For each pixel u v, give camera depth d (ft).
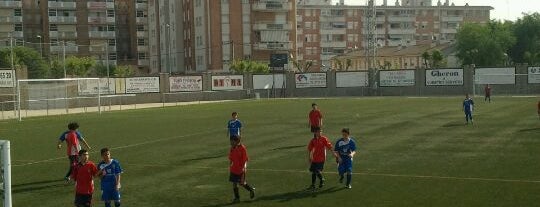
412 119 117.80
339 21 471.62
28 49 292.61
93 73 319.68
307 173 60.13
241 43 320.50
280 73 253.44
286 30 329.93
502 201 45.73
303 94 253.24
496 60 332.60
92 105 201.16
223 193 51.67
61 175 63.00
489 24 345.72
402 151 73.41
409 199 47.29
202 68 323.57
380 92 246.68
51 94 190.08
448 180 54.39
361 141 84.48
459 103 169.17
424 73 240.12
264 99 230.48
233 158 48.26
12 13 373.20
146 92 220.84
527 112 128.06
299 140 87.81
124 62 393.70
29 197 51.96
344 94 249.96
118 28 397.19
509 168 59.36
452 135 88.74
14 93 167.32
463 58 338.34
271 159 69.56
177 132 104.17
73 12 384.88
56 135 105.50
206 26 317.42
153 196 50.98
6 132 112.88
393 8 480.23
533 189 49.60
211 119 132.16
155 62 380.78
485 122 107.34
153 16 381.60
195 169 64.18
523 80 225.56
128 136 99.76
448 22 487.20
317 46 469.16
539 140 79.97
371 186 52.90
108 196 43.27
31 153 80.84
